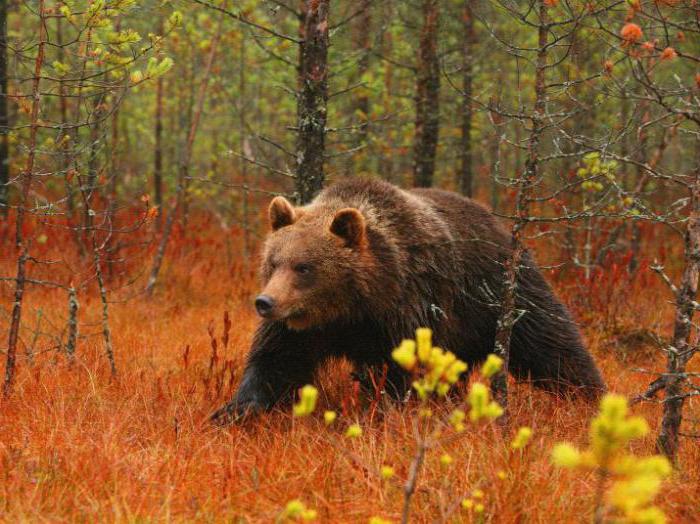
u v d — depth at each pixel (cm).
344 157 1772
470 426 669
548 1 612
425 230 779
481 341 851
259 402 768
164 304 1331
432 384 380
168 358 993
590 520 528
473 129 1916
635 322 1241
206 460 625
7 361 762
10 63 971
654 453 648
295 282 709
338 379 870
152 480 566
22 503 536
